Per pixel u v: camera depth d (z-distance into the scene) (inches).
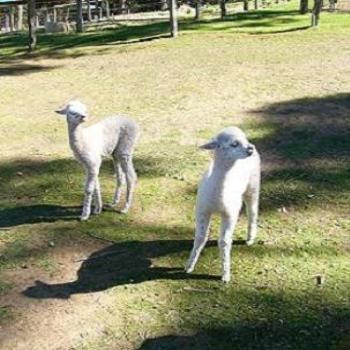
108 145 140.2
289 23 478.9
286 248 126.2
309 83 276.7
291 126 213.6
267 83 281.7
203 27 484.7
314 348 94.4
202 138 204.7
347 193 154.6
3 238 134.6
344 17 497.4
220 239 111.5
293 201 150.7
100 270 119.4
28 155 195.5
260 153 186.9
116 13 813.9
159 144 199.6
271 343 96.0
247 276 115.3
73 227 138.9
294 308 104.6
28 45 469.4
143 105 254.8
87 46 444.8
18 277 118.0
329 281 112.7
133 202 152.2
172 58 362.6
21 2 619.2
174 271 117.8
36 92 296.4
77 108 132.3
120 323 102.2
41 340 98.7
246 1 666.8
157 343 96.7
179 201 152.8
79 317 104.3
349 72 293.4
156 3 778.8
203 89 276.1
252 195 122.3
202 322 101.6
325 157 180.9
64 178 173.0
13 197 159.9
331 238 130.5
